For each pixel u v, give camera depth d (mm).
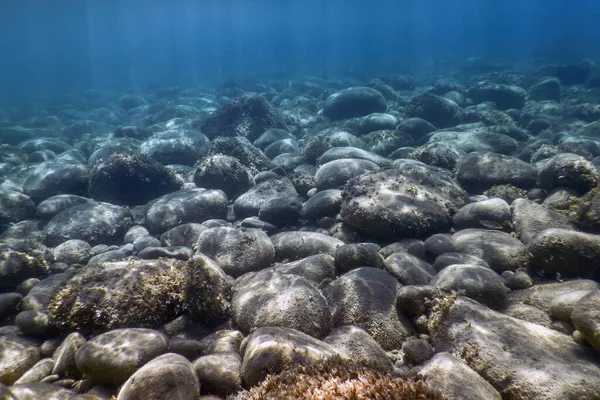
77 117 5953
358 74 9383
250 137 3381
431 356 796
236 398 646
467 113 3545
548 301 908
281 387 602
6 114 6816
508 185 1601
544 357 708
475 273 969
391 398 533
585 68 5770
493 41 18578
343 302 949
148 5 15945
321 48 20141
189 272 1039
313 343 753
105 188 2051
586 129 2814
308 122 4184
